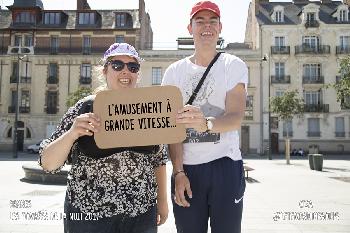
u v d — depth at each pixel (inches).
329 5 1812.3
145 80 1658.5
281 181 572.1
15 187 465.7
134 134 104.3
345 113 1627.7
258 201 374.6
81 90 1449.3
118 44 115.5
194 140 120.0
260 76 1668.3
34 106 1656.0
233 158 120.6
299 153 1587.1
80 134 98.5
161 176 123.5
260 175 674.2
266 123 1637.6
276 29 1691.7
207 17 123.4
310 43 1690.5
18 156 1317.7
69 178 108.0
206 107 122.5
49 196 390.6
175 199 120.1
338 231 247.0
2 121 1644.9
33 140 1642.5
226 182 117.5
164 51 1662.2
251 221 278.4
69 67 1673.2
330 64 1669.5
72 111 108.0
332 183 544.7
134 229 105.8
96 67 124.1
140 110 104.7
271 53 1675.7
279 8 1734.7
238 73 120.5
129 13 1761.8
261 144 1627.7
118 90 105.0
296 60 1675.7
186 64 129.0
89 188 103.7
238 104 116.3
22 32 1696.6
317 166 789.9
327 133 1632.6
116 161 104.2
